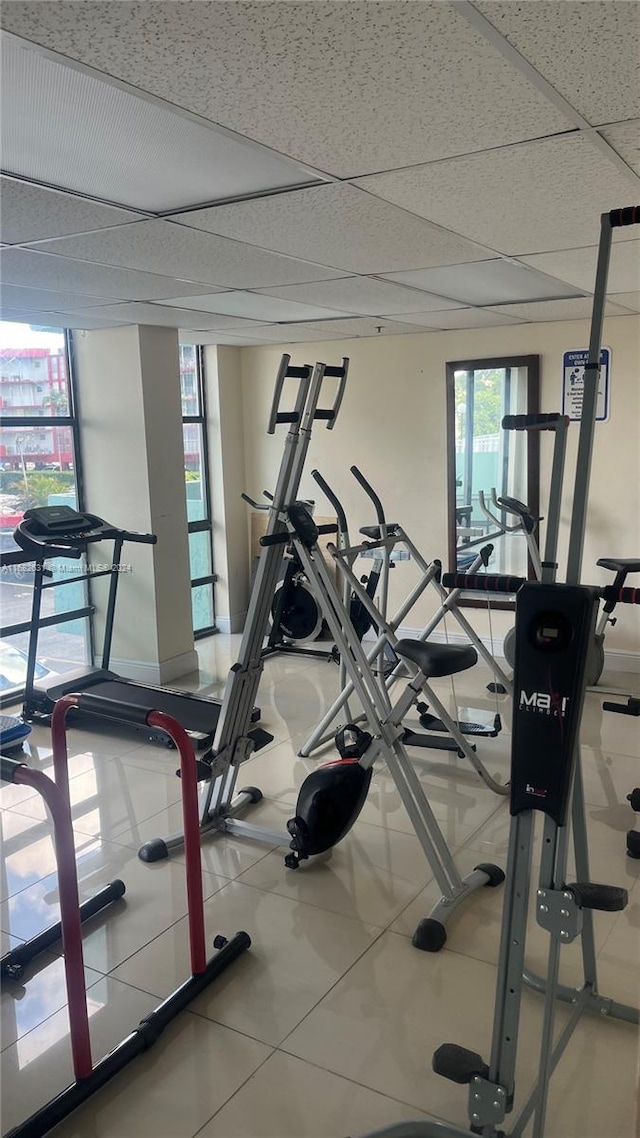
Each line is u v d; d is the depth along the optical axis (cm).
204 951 235
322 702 485
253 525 651
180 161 198
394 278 354
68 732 443
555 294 402
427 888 287
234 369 629
